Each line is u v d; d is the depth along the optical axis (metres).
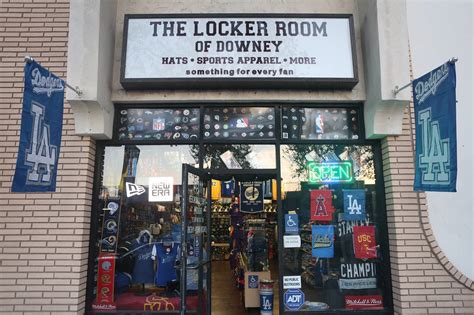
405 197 5.31
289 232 5.52
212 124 5.71
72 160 5.29
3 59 5.51
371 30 5.49
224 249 13.66
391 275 5.35
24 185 3.92
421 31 5.72
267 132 5.71
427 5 5.79
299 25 5.57
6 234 5.10
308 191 5.63
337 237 5.54
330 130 5.74
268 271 7.24
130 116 5.72
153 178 5.65
